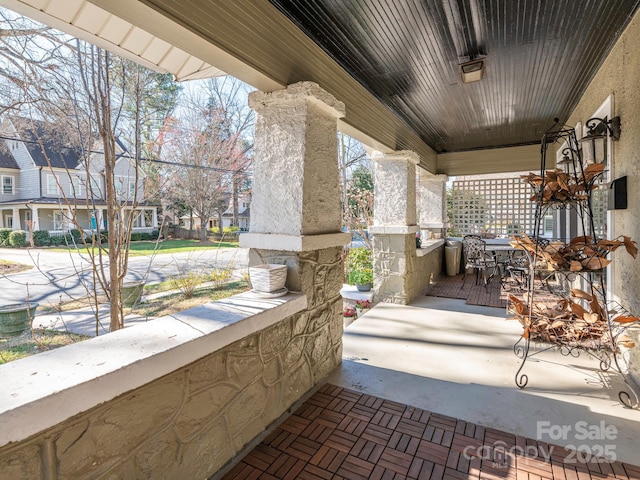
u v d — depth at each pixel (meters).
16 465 0.89
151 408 1.26
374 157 4.51
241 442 1.72
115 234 2.67
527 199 7.01
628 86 2.42
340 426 1.95
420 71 3.04
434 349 3.06
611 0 2.12
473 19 2.29
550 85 3.43
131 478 1.19
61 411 0.94
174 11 1.44
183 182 7.64
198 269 6.14
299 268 2.22
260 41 1.95
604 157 2.98
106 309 4.23
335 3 2.08
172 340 1.36
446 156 6.55
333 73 2.75
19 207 8.91
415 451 1.74
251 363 1.78
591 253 2.30
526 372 2.60
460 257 6.84
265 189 2.35
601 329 2.30
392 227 4.45
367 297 4.73
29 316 2.97
